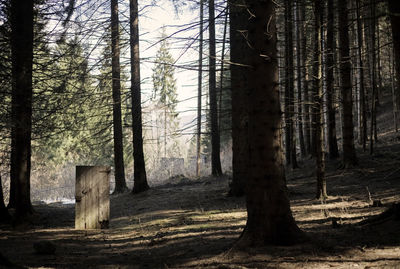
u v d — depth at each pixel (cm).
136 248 751
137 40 1853
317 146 1089
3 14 1261
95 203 1121
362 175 1320
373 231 611
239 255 533
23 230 1101
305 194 1240
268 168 557
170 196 1617
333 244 555
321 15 996
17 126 1182
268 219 554
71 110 2197
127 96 1906
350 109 1463
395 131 2231
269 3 569
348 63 1408
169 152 5906
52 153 3819
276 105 566
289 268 464
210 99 2245
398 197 917
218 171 2369
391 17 638
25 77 1208
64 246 829
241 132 1333
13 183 1586
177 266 543
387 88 3350
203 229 845
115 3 1880
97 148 3384
